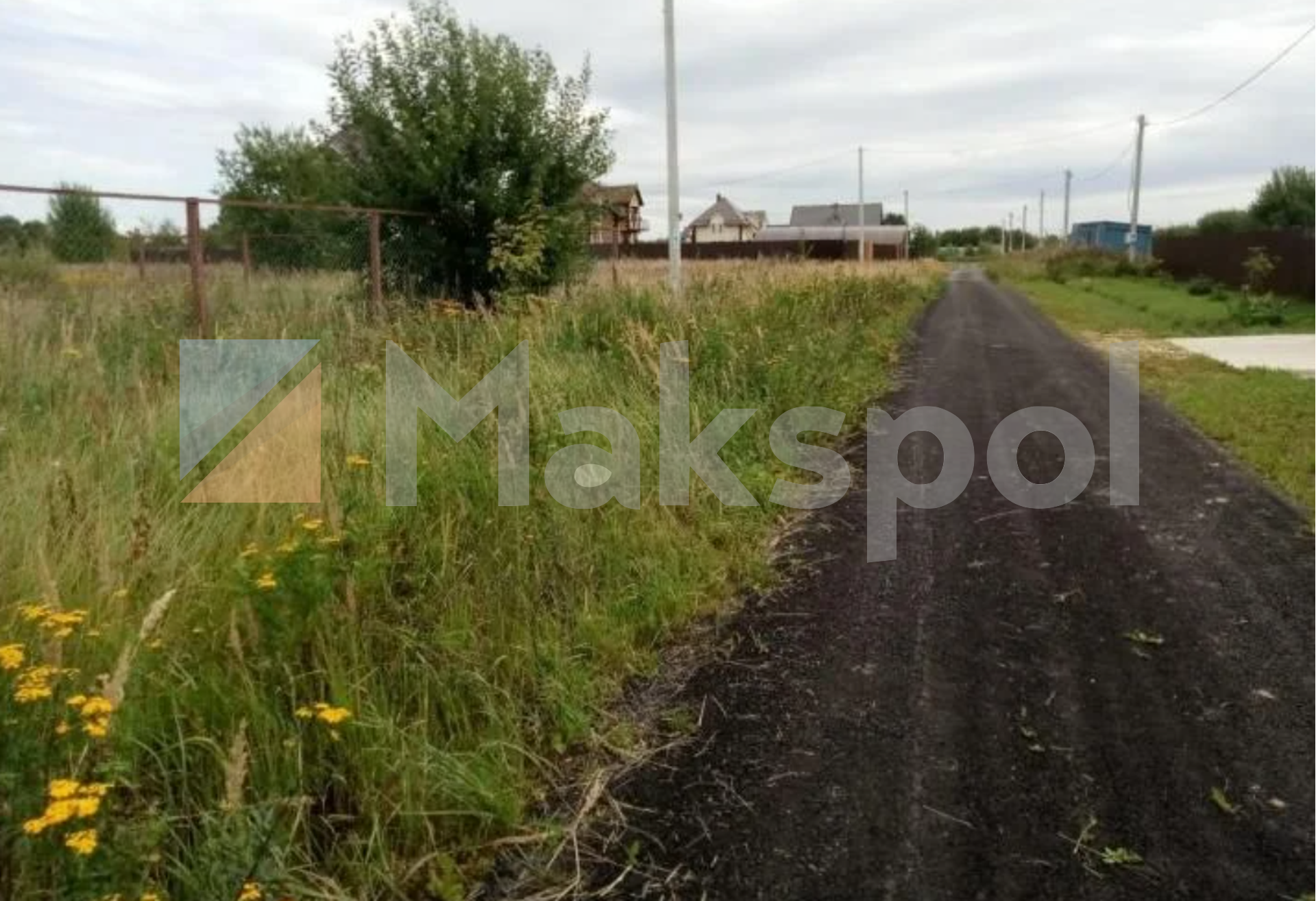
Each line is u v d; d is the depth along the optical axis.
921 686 3.49
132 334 6.85
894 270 26.94
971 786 2.86
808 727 3.23
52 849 1.93
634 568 4.29
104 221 13.32
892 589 4.41
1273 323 16.98
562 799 2.86
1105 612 4.11
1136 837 2.61
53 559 3.03
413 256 10.48
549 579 3.96
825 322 11.65
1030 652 3.75
